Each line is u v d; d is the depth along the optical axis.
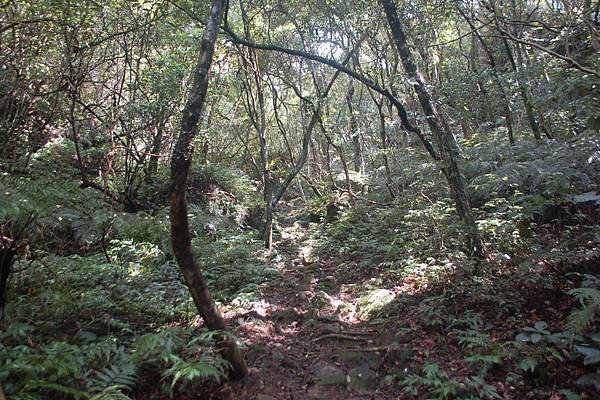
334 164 16.48
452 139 8.33
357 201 12.34
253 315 5.59
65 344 3.50
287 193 17.73
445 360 4.25
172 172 3.32
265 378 4.06
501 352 4.04
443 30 11.78
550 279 4.87
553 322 4.38
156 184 8.78
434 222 6.66
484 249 5.86
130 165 7.79
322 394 3.93
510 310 4.84
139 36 7.46
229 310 5.79
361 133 12.36
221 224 8.65
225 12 6.41
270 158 17.33
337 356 4.62
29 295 4.54
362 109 12.70
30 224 4.10
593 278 4.47
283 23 11.88
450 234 6.26
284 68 13.33
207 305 3.71
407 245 6.93
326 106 12.78
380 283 6.52
